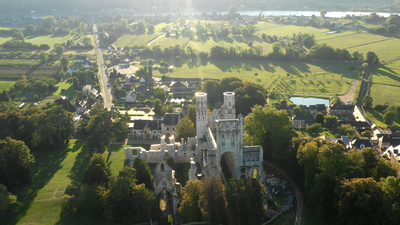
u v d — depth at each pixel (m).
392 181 147.12
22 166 199.38
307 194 176.00
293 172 198.25
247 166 197.50
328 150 170.88
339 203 152.38
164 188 183.25
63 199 171.75
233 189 159.88
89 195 169.38
